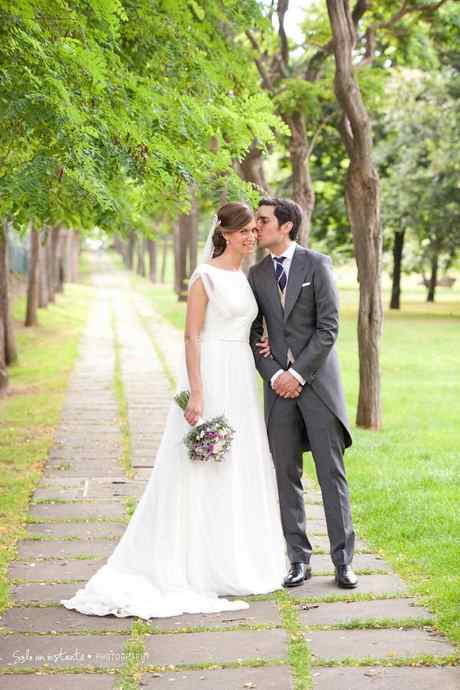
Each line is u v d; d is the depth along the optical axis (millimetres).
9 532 5961
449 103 28750
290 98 11992
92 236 10578
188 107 5609
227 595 4688
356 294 51938
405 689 3512
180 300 38406
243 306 4797
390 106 28578
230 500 4715
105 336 23406
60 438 9727
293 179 13070
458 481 7414
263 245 4848
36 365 16969
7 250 16125
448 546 5469
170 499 4684
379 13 12578
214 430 4559
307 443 5012
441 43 13438
